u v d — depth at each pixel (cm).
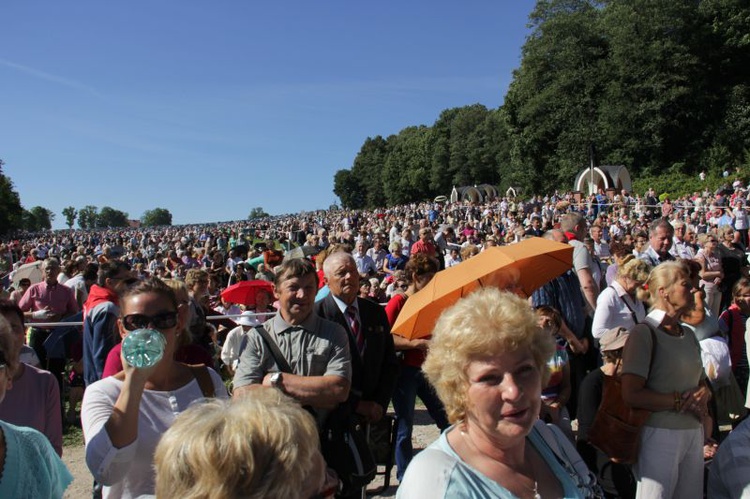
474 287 419
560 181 6212
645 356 336
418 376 486
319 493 179
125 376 242
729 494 287
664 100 5269
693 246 1259
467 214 3897
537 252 429
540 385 197
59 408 323
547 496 202
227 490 144
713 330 535
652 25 5316
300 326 351
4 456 210
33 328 778
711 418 429
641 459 341
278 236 4503
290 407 167
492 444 199
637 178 5559
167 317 263
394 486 497
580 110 5859
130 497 250
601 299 500
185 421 160
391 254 1400
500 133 9275
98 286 523
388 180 12938
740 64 5472
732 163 5072
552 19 6075
